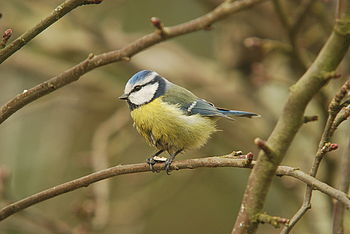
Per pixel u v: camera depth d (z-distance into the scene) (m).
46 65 13.01
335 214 5.44
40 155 12.82
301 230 10.49
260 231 11.78
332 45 3.81
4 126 12.64
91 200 9.59
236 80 12.95
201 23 6.80
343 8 3.75
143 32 14.41
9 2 12.87
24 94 5.41
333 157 9.16
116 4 13.00
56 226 9.44
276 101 12.42
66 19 13.15
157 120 7.45
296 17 9.11
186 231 14.06
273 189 12.06
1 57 5.02
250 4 7.00
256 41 9.59
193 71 13.10
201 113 7.61
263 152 4.19
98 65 5.71
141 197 12.02
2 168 8.81
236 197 13.88
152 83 7.78
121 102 13.30
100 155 10.48
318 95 9.05
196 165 5.51
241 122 12.44
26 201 5.50
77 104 13.26
